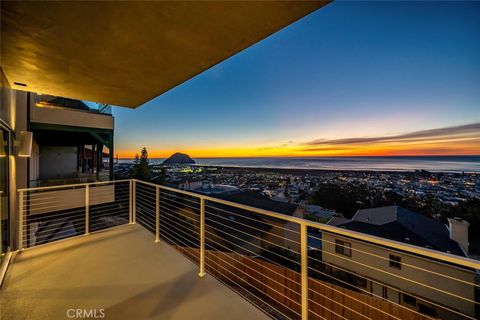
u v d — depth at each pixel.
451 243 5.98
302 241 1.46
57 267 2.37
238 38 1.64
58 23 1.45
